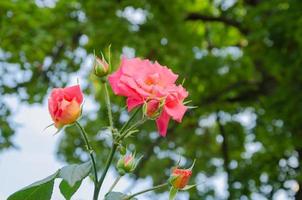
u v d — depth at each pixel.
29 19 9.30
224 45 12.97
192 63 10.96
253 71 11.75
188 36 11.26
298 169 11.20
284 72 10.00
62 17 10.33
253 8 9.77
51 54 10.39
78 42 10.38
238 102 11.77
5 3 9.12
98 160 11.42
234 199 12.14
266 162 12.27
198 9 12.83
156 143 12.03
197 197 13.52
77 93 2.12
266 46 9.81
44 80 10.32
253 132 12.45
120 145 2.12
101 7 10.37
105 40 10.09
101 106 11.67
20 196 2.16
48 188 2.16
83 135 2.12
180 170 2.14
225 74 11.51
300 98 9.76
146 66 2.15
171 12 10.82
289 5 9.02
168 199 2.14
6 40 9.35
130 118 2.14
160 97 2.07
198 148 14.22
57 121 2.09
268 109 10.11
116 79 2.12
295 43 9.63
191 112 11.86
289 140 10.53
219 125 12.41
